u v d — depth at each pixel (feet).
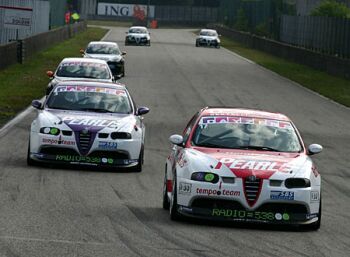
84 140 171.83
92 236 108.37
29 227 111.75
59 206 129.70
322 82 467.93
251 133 134.82
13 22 465.88
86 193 144.56
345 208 148.56
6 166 171.12
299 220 120.98
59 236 107.14
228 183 119.55
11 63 453.17
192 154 125.80
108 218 122.11
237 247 106.83
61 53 583.99
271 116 140.87
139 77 447.42
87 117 177.17
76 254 97.35
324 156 224.94
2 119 258.98
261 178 119.96
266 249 106.63
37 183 151.84
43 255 95.96
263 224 124.16
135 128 176.96
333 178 188.24
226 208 120.16
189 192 120.26
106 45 456.86
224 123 136.67
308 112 330.95
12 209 124.47
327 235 119.96
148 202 140.15
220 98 363.76
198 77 466.29
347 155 229.86
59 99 185.57
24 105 298.15
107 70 299.38
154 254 99.71
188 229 117.29
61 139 171.01
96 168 178.19
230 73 508.12
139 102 332.19
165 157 204.95
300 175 121.80
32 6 620.49
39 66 468.34
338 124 298.97
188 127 143.33
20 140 214.48
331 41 589.73
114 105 186.29
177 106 326.24
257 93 395.34
